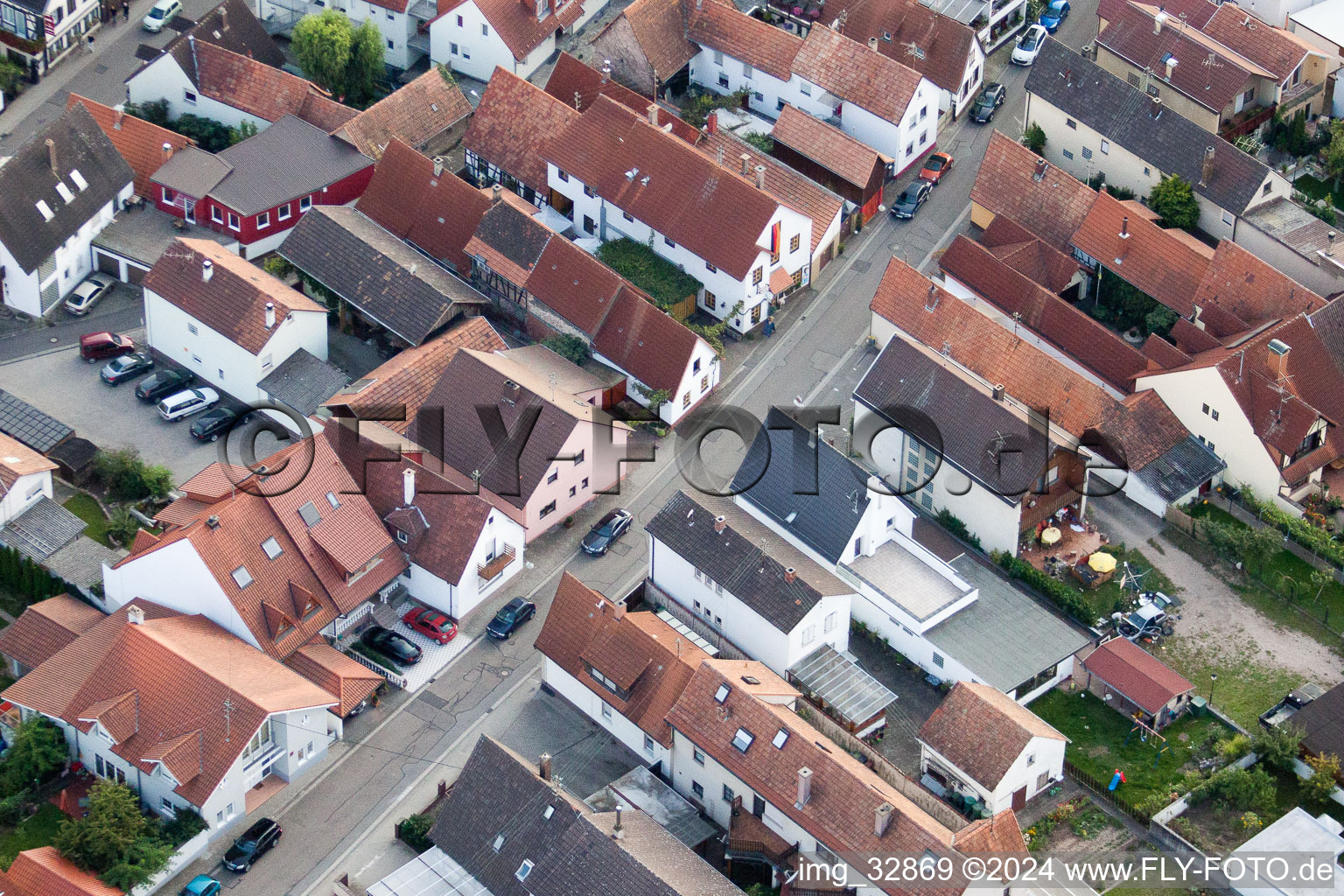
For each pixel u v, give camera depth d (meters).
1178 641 136.88
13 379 152.50
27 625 133.25
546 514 142.88
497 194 162.12
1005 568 140.38
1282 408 143.50
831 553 134.88
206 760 121.81
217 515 130.62
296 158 166.00
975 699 124.56
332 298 158.00
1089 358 153.00
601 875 114.25
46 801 125.69
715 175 158.00
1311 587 140.12
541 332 156.75
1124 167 168.75
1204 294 155.38
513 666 135.12
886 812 115.25
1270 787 123.94
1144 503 145.38
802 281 162.88
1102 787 126.00
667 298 156.75
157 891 120.81
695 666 126.81
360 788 126.62
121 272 162.12
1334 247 159.12
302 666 130.12
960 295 159.25
